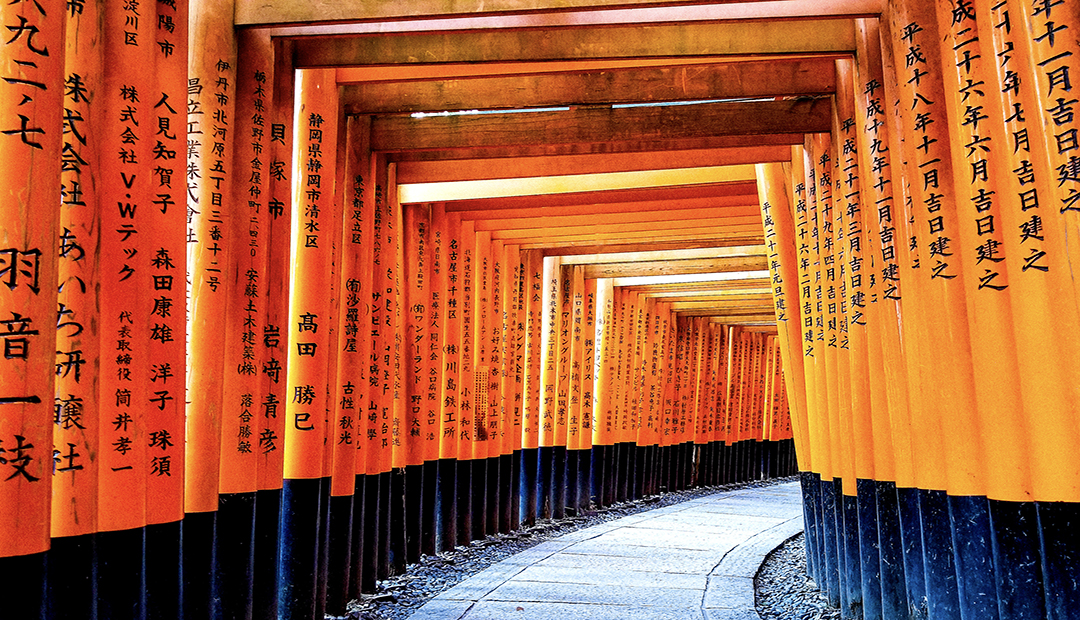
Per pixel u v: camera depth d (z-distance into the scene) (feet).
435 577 21.29
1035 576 9.51
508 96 16.92
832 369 16.57
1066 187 8.60
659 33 14.34
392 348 20.77
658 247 31.73
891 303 12.98
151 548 10.39
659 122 17.52
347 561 17.63
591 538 27.73
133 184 9.82
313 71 15.49
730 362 55.11
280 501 13.99
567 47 14.37
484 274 27.63
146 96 10.05
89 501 8.93
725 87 16.56
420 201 22.57
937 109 11.28
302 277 15.49
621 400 39.29
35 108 7.72
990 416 9.86
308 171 15.44
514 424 30.30
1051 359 8.93
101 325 9.55
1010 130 9.33
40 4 7.79
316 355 15.47
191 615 11.84
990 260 9.82
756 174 21.24
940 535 11.73
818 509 19.15
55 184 7.90
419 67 15.58
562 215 26.00
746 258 34.30
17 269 7.55
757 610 17.74
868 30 13.52
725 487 51.70
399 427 22.35
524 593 18.84
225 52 12.75
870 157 13.35
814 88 16.15
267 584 13.66
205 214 12.31
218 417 12.29
